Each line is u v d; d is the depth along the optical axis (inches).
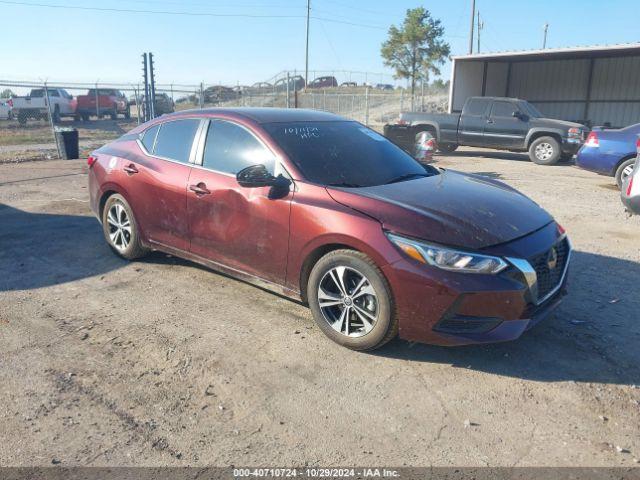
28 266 213.8
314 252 149.6
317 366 138.6
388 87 1740.9
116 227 217.6
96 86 723.4
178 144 192.7
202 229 179.3
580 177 468.4
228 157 175.0
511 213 148.3
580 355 144.6
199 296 183.5
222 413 119.2
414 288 130.6
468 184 170.9
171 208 188.5
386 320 136.3
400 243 132.3
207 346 148.6
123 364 139.1
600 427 114.8
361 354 144.7
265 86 1218.0
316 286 149.6
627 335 156.0
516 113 589.9
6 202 339.0
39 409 120.0
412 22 1393.9
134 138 213.3
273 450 107.6
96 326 160.9
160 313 169.9
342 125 192.4
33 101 1053.2
